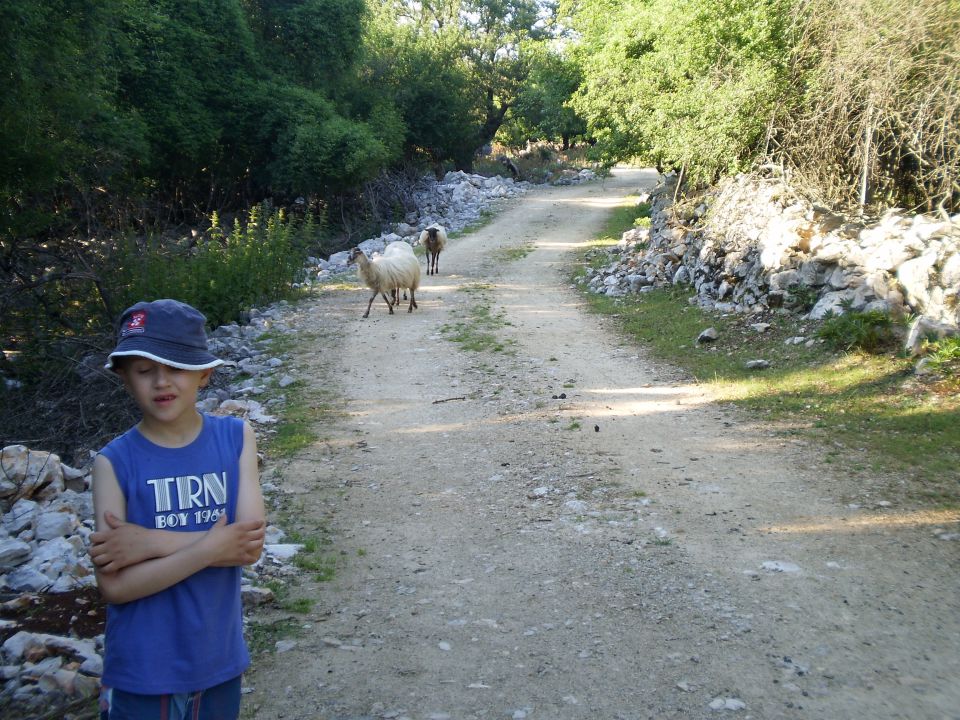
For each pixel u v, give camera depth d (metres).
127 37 22.34
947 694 3.86
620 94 21.12
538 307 15.75
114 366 2.34
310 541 5.93
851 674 4.04
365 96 36.03
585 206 34.88
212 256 16.06
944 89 11.60
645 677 4.07
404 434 8.67
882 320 9.95
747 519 6.04
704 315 13.26
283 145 28.55
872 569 5.17
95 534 2.21
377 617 4.79
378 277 14.91
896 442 7.34
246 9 30.77
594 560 5.46
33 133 13.31
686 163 16.67
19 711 3.66
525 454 7.80
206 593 2.31
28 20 11.96
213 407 9.62
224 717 2.38
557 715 3.77
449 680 4.10
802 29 13.82
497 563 5.51
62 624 4.35
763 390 9.30
